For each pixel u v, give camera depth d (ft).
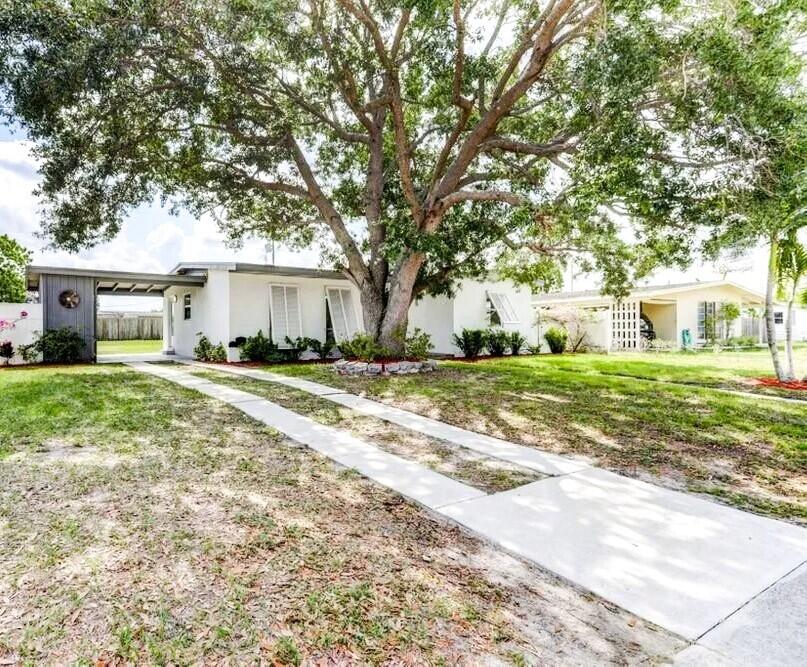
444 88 31.09
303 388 29.32
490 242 39.06
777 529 11.55
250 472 14.23
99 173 32.30
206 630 7.26
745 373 39.14
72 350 43.73
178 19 25.18
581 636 7.66
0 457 14.80
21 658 6.55
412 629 7.58
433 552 10.18
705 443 18.45
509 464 16.02
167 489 12.62
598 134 24.32
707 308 75.77
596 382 32.91
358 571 9.17
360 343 37.32
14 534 9.96
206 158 36.55
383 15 25.59
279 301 49.75
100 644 6.87
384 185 40.45
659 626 7.97
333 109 38.06
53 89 24.93
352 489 13.46
